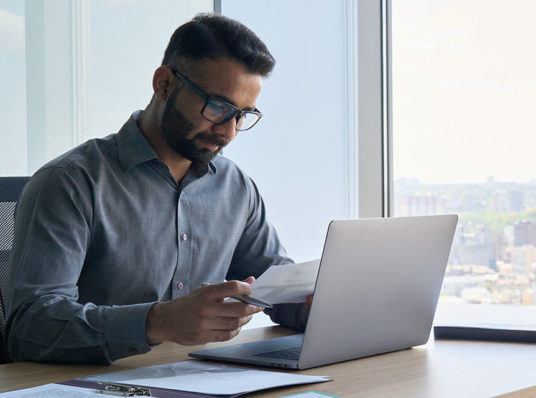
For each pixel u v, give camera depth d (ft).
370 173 10.03
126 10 8.34
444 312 4.97
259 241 5.55
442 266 4.13
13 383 3.21
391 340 3.94
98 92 8.13
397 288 3.86
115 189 4.55
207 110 4.33
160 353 3.93
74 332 3.57
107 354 3.55
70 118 7.93
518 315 4.84
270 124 9.77
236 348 3.93
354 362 3.71
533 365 3.63
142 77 8.50
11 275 4.00
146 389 2.88
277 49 9.78
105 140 4.75
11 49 7.55
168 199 4.83
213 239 5.13
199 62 4.31
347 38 10.03
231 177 5.37
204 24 4.43
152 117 4.72
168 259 4.82
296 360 3.56
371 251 3.61
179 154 4.67
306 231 10.03
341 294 3.53
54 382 3.22
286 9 9.86
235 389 2.94
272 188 9.80
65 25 7.89
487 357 3.84
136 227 4.62
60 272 4.00
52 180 4.25
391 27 10.02
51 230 4.08
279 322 4.79
